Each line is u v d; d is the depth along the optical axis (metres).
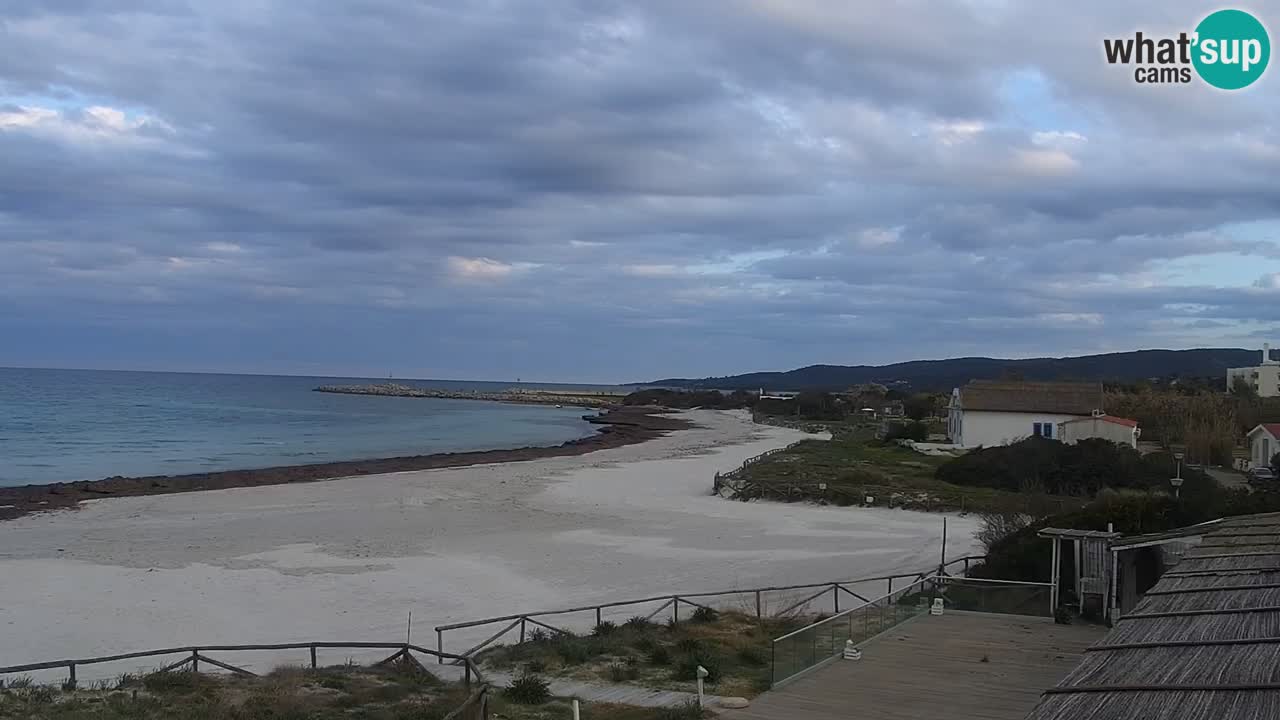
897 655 16.41
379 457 78.69
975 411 63.59
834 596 24.30
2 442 83.06
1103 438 52.22
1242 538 14.73
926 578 21.50
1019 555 23.00
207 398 191.38
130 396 184.38
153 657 19.53
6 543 33.47
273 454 78.81
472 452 80.75
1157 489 39.47
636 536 35.94
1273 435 50.03
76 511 41.97
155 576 27.95
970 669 15.45
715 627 21.14
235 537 35.03
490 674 16.91
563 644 18.70
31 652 20.11
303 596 25.62
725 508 43.88
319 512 42.00
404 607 24.53
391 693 15.19
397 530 36.91
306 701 14.72
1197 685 7.11
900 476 52.97
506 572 29.00
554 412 184.25
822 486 46.25
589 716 13.76
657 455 78.00
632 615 23.47
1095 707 6.95
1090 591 19.30
